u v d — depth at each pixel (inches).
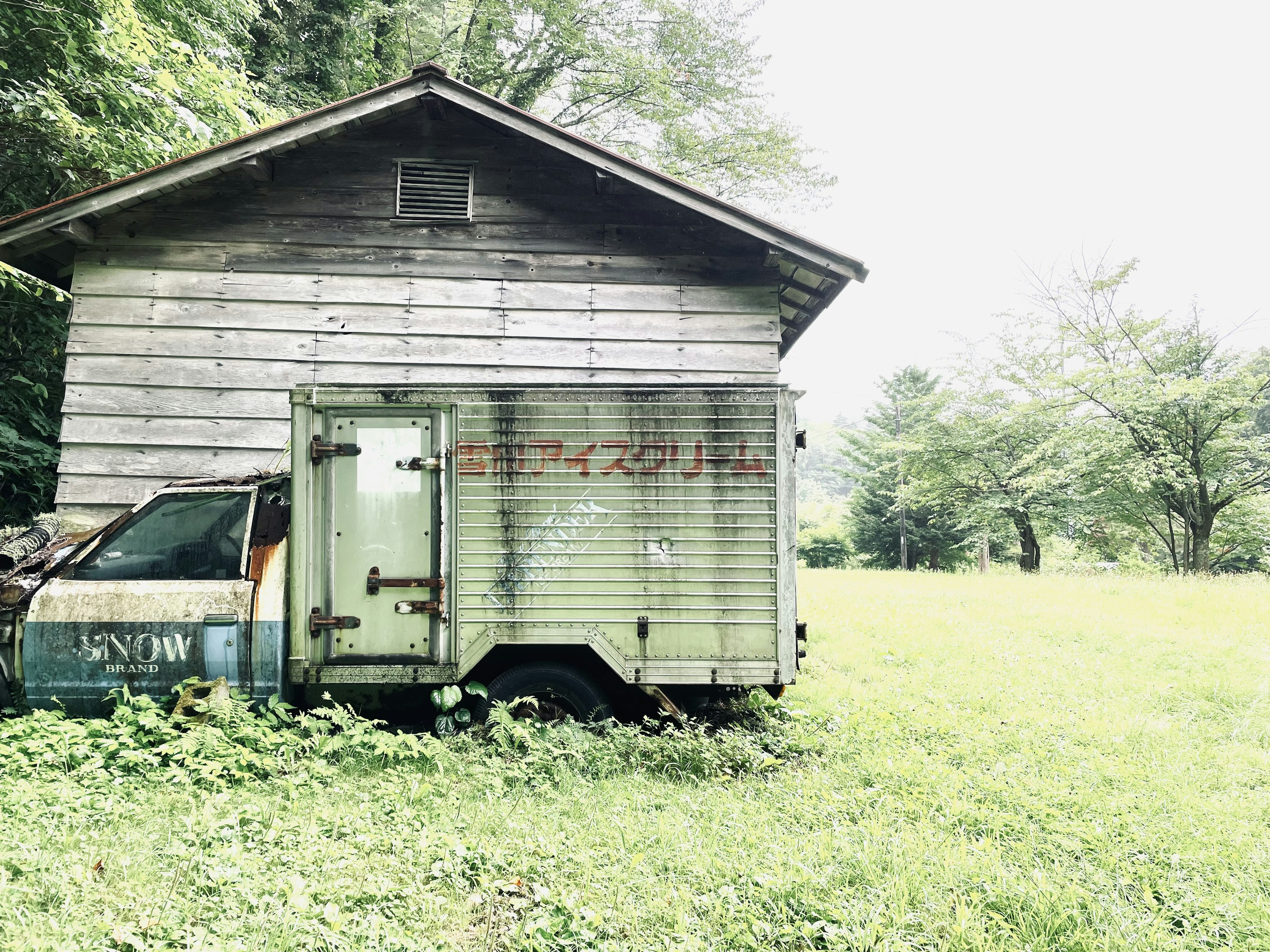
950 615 506.9
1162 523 1173.7
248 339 314.2
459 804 166.9
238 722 190.4
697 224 328.5
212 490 216.2
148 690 202.1
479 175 327.0
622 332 324.2
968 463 1252.5
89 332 308.8
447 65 829.8
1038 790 179.9
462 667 206.8
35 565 219.9
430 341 319.9
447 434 211.2
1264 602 548.1
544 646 218.1
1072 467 956.6
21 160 380.8
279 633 204.7
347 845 143.9
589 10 809.5
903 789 177.9
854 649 377.4
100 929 110.6
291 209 320.8
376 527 208.5
